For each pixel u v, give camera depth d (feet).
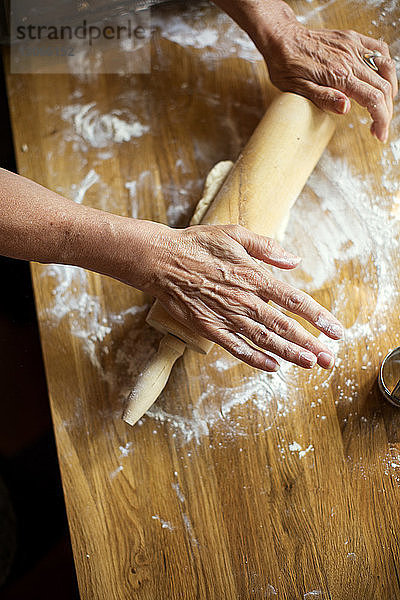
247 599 3.89
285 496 3.99
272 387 4.14
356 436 4.05
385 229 4.39
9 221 3.46
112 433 4.12
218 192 4.19
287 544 3.93
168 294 3.71
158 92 4.70
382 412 4.08
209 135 4.61
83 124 4.64
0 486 5.65
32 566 5.56
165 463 4.07
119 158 4.58
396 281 4.30
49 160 4.58
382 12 4.77
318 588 3.88
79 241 3.56
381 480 3.98
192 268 3.64
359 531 3.92
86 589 3.95
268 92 4.68
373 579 3.86
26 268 5.62
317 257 4.35
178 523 3.99
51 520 5.63
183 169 4.55
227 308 3.65
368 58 4.19
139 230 3.63
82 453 4.10
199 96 4.68
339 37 4.19
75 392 4.19
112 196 4.52
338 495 3.97
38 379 5.67
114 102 4.68
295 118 4.05
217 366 4.19
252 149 4.06
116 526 4.00
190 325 3.74
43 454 5.70
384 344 4.20
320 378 4.15
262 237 3.72
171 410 4.14
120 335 4.27
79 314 4.31
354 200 4.44
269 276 3.67
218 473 4.04
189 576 3.93
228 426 4.10
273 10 4.23
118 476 4.06
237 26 4.79
